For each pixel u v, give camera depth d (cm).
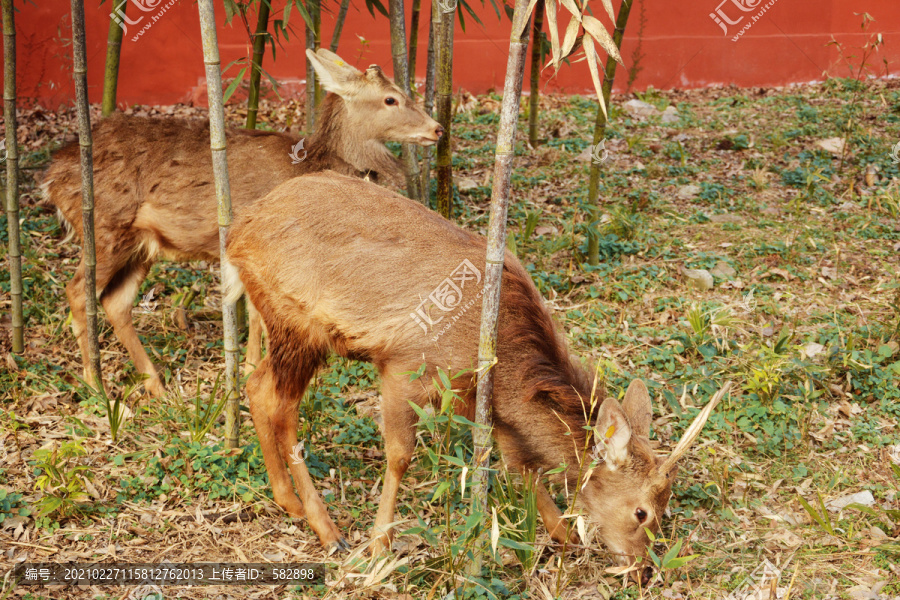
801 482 461
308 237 406
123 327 551
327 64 580
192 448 463
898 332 582
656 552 406
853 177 867
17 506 423
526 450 402
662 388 524
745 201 835
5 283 655
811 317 614
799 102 1141
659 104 1137
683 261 710
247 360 564
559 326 435
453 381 383
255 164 550
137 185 534
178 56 1066
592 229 692
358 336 393
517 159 949
